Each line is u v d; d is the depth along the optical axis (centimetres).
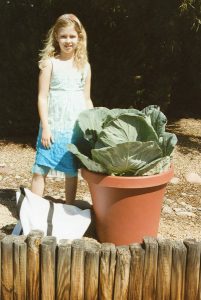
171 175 384
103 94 723
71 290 304
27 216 394
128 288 305
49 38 415
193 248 302
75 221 406
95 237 418
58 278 302
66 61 412
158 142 378
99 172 371
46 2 676
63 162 416
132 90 746
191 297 308
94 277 302
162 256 301
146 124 369
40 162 418
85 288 304
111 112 404
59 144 411
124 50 723
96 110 402
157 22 717
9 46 698
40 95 412
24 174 605
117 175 373
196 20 707
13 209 479
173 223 470
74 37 402
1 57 705
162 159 370
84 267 302
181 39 796
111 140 367
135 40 727
